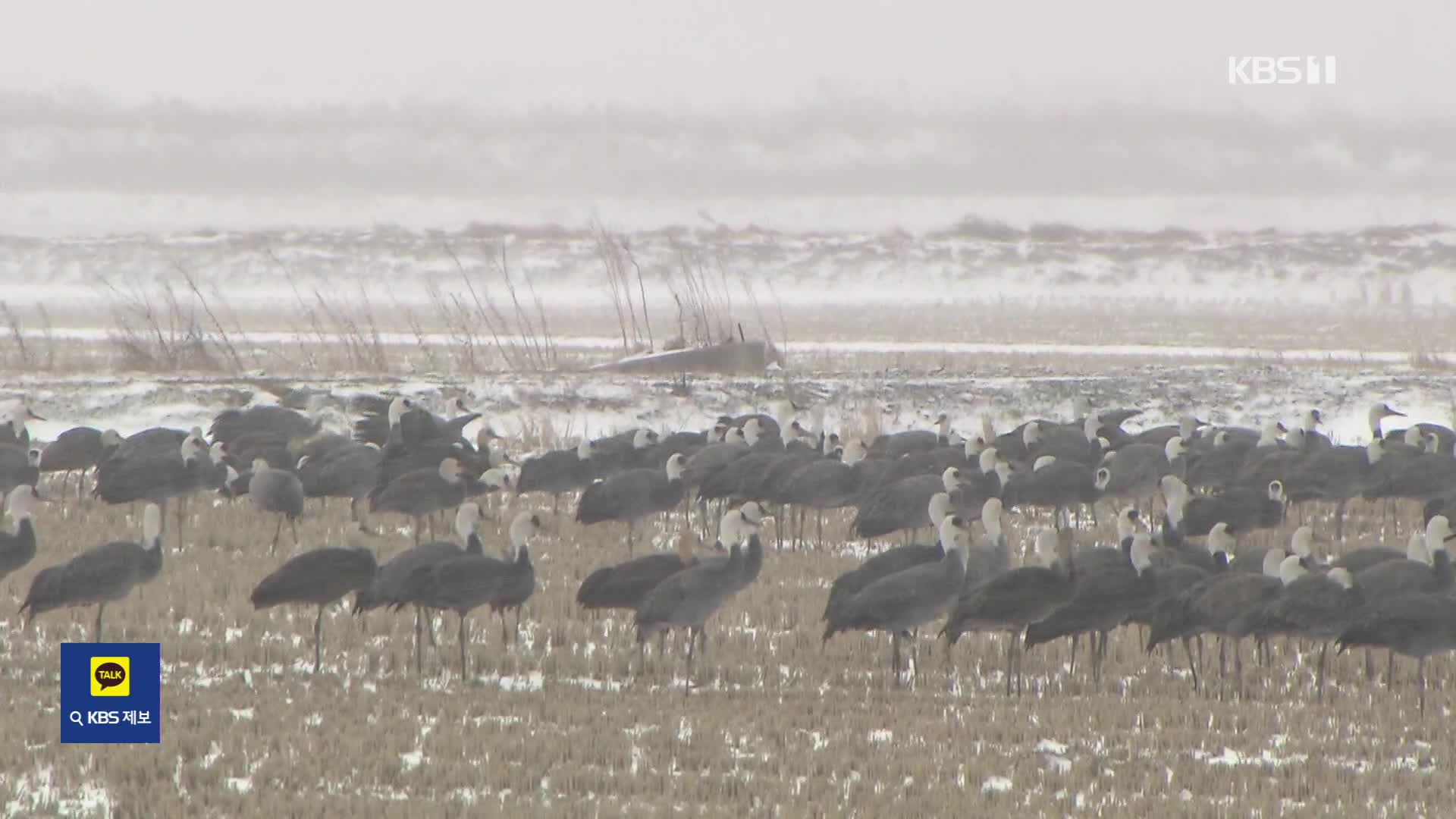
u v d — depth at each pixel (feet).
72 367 652.07
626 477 367.86
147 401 560.20
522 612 313.94
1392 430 514.27
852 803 207.41
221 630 293.84
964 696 266.16
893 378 633.61
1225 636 296.30
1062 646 304.91
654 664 280.10
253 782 212.02
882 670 282.97
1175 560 311.27
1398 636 263.70
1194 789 218.79
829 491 375.86
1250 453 428.56
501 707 249.55
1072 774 220.84
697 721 242.99
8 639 284.61
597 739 229.86
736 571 273.33
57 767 215.51
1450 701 271.08
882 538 398.01
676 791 211.41
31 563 338.95
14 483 399.65
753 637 300.81
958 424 585.63
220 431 470.80
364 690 258.37
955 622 271.90
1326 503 461.78
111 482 368.07
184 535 375.66
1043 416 594.24
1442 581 292.61
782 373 650.02
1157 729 245.04
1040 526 412.77
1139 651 301.63
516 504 429.38
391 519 412.36
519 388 588.50
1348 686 282.77
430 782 214.48
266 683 261.44
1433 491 399.44
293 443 440.45
